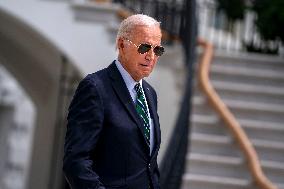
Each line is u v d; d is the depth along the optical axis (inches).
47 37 647.1
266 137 653.3
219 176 598.9
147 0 682.8
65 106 846.5
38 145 894.4
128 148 228.5
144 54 233.1
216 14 868.0
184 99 488.7
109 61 638.5
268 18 789.2
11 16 650.2
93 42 641.6
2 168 1505.9
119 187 227.0
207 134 643.5
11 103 1449.3
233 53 764.0
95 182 217.6
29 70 860.6
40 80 866.8
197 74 702.5
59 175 874.1
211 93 659.4
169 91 631.2
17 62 854.5
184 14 659.4
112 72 235.9
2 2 647.8
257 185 559.8
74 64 642.2
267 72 733.9
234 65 749.3
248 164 585.3
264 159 630.5
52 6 645.9
